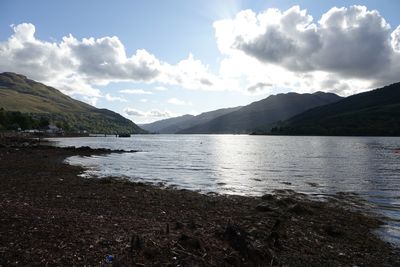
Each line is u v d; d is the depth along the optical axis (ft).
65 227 44.32
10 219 44.80
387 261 46.65
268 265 40.24
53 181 106.73
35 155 217.36
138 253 37.22
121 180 121.80
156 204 76.43
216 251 40.19
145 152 316.40
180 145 490.49
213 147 434.30
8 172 127.65
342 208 83.51
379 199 96.07
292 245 49.55
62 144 406.82
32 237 39.29
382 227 66.33
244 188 115.03
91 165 181.06
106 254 36.65
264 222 61.46
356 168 182.91
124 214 62.90
